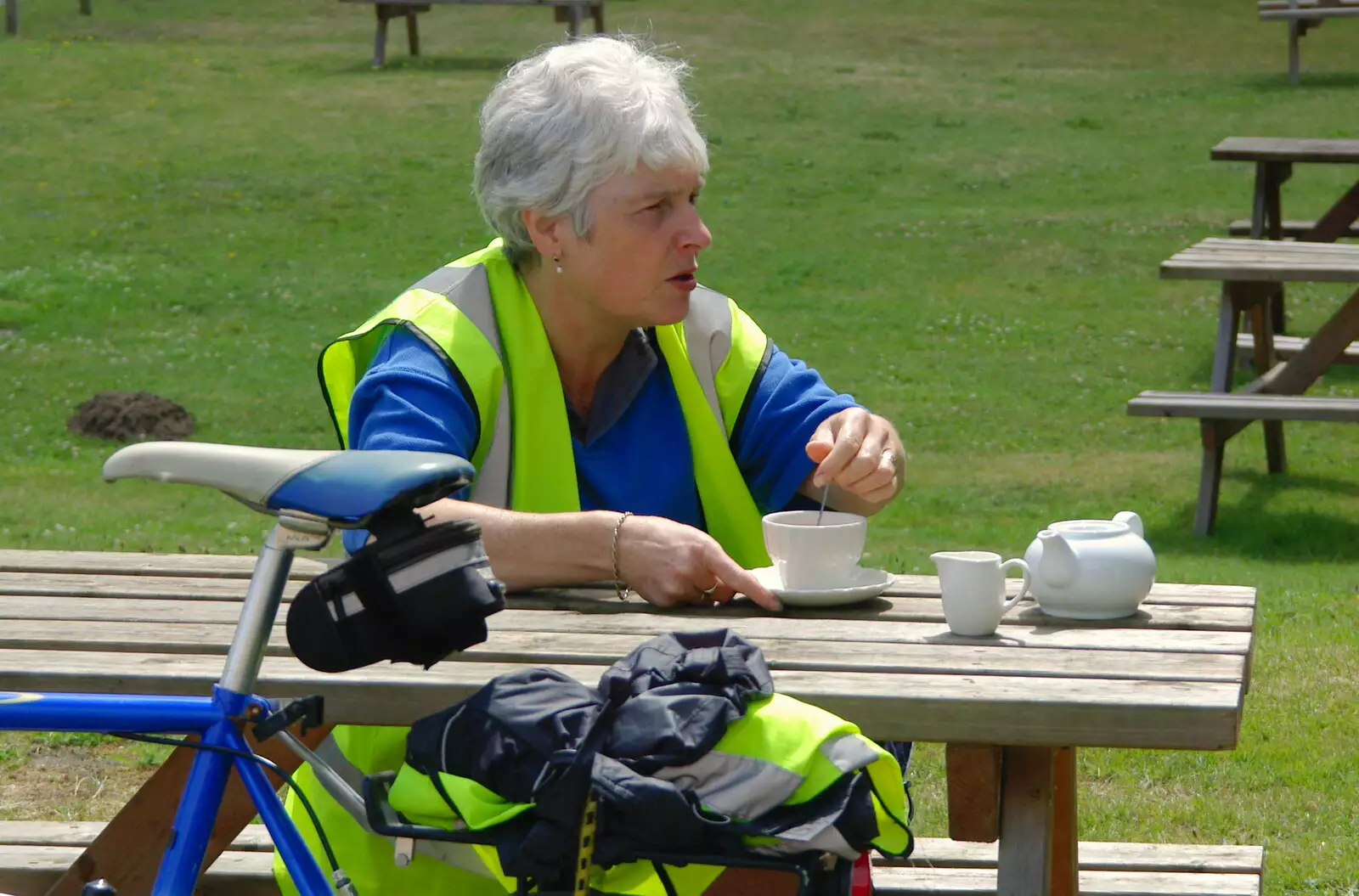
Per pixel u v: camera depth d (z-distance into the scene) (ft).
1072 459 48.52
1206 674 10.66
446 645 9.97
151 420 50.96
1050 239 77.77
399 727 12.00
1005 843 10.86
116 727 10.06
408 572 9.76
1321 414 38.01
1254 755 22.95
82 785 21.90
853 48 129.80
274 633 12.29
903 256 75.15
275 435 51.11
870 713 10.36
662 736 9.36
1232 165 91.81
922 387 56.95
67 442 49.83
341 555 34.24
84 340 61.77
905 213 82.64
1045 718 10.13
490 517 12.98
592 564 12.82
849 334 63.98
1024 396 55.98
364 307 67.36
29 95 106.32
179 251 75.05
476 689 10.86
